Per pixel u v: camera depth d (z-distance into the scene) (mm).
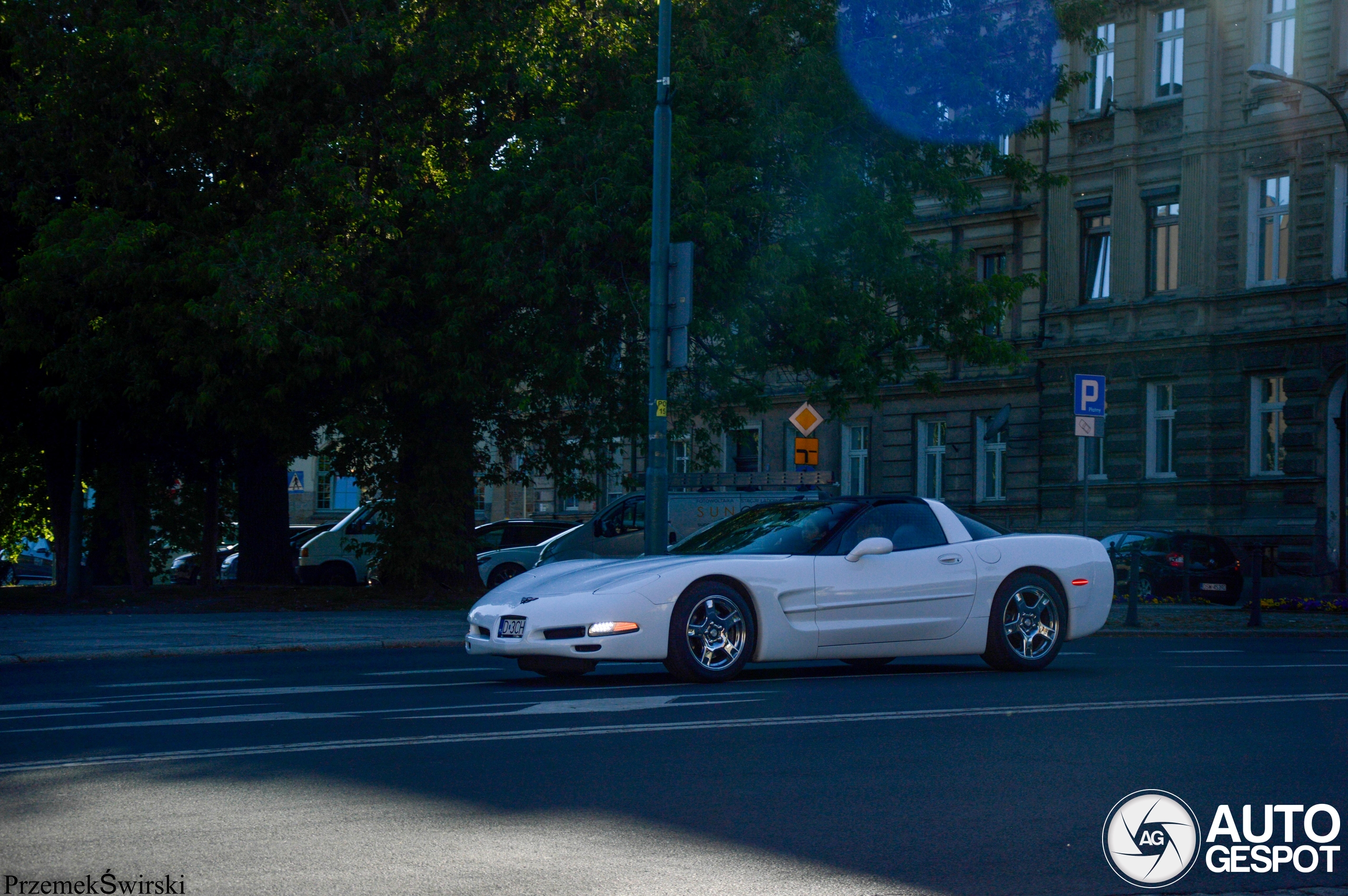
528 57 22734
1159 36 35375
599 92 23359
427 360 23047
